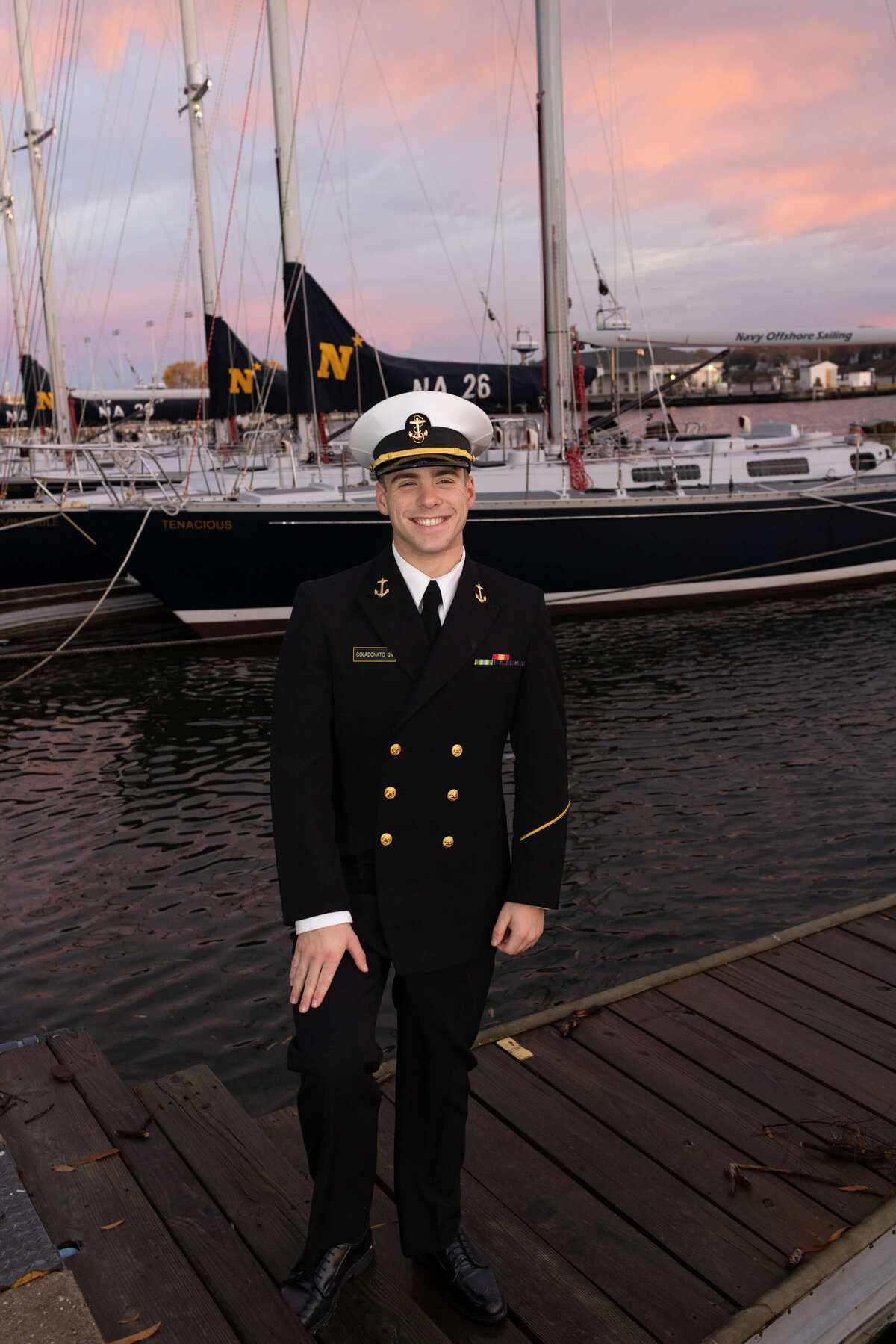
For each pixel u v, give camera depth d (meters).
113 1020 4.73
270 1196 2.24
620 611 14.79
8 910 5.89
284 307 14.60
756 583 15.38
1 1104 2.56
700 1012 3.14
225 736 9.38
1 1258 1.90
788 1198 2.32
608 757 8.18
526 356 15.64
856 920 3.75
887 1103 2.66
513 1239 2.21
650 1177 2.40
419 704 1.70
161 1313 1.88
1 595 15.09
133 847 6.76
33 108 22.31
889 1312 2.28
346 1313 1.97
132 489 13.81
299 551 13.14
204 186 19.73
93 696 11.11
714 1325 1.96
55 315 22.47
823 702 9.56
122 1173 2.30
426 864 1.77
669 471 15.47
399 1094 1.93
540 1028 3.09
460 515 1.76
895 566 16.27
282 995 4.89
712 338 14.83
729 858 6.15
